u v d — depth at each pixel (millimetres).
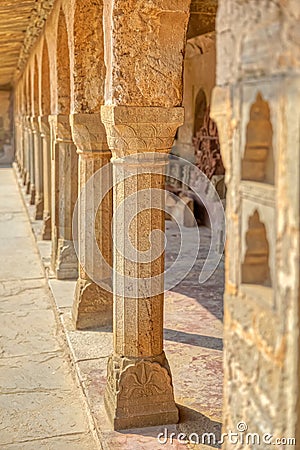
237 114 1759
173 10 3484
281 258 1596
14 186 17672
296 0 1470
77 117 5113
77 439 3928
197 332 5523
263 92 1622
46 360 5262
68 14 5410
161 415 3775
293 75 1489
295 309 1554
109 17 3592
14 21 8516
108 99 3691
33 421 4172
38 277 8000
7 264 8711
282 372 1623
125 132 3512
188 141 11352
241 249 1794
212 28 8477
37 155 10977
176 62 3572
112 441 3584
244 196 1759
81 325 5465
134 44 3508
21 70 16234
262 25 1594
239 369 1868
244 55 1689
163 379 3783
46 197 9336
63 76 6715
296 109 1489
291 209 1532
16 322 6254
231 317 1896
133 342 3752
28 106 13523
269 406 1697
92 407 4020
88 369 4621
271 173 1737
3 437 3955
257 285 1781
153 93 3559
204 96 10500
